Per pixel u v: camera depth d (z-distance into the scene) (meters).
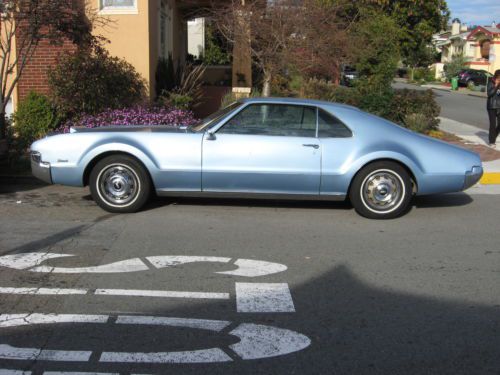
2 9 10.12
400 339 4.22
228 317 4.54
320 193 7.61
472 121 20.23
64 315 4.52
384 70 16.00
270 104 7.67
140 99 13.00
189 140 7.51
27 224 7.11
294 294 5.04
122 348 4.00
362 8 19.58
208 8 18.03
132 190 7.63
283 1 15.29
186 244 6.39
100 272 5.47
